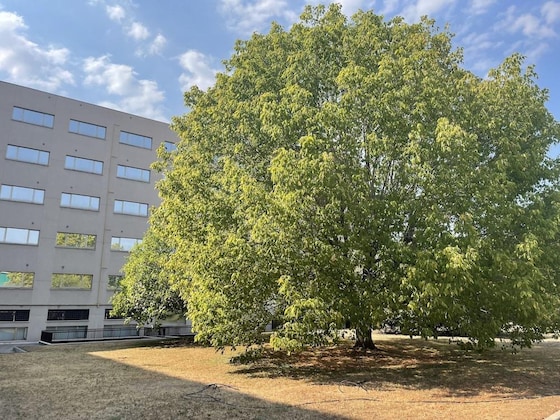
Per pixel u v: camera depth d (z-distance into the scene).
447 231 10.37
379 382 11.12
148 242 22.86
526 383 11.10
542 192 12.45
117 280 34.75
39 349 20.64
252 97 15.10
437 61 14.62
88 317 33.22
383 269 10.80
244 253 10.80
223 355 16.78
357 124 11.83
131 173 36.47
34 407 8.32
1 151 30.64
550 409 8.35
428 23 16.12
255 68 15.86
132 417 7.64
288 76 14.28
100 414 7.82
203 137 16.56
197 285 12.47
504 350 17.45
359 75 11.66
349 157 11.23
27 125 31.91
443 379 11.55
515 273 10.26
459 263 9.15
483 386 10.69
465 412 8.11
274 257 10.89
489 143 12.50
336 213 10.95
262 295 11.23
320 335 10.88
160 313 21.91
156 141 38.00
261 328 11.89
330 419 7.61
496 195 10.55
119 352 18.47
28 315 30.81
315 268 10.72
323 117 11.06
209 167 15.34
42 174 32.19
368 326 11.56
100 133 35.22
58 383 10.82
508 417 7.73
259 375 12.21
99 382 10.98
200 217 12.62
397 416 7.81
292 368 13.41
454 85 13.17
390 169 11.73
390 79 11.89
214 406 8.42
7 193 30.70
